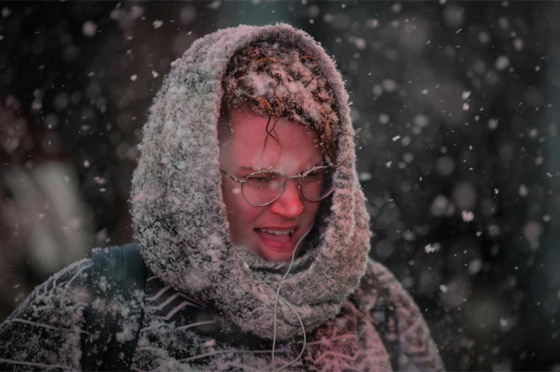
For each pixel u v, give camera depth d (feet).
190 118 9.16
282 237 9.89
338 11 49.47
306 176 9.77
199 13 43.62
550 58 48.78
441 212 39.01
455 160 44.55
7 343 8.47
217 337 9.24
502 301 32.58
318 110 9.52
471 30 49.96
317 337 10.18
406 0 51.21
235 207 9.45
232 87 9.30
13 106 32.78
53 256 24.14
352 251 10.05
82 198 28.78
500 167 44.60
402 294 11.82
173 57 42.52
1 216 24.16
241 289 9.00
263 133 9.26
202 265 8.96
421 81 49.11
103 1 40.50
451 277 33.94
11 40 38.40
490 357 28.84
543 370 28.78
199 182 8.95
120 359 8.70
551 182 43.42
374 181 42.06
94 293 8.90
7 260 22.98
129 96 40.29
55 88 38.24
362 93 49.19
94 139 36.09
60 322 8.61
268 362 9.41
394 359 11.41
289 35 9.91
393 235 37.11
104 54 40.65
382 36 51.21
